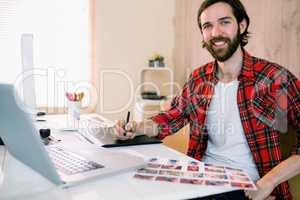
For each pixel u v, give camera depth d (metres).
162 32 3.16
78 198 0.66
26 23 2.75
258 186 0.97
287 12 2.64
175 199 0.68
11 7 2.71
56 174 0.67
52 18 2.80
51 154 0.92
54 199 0.63
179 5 3.07
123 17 3.03
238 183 0.75
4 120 0.64
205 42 1.39
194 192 0.70
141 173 0.82
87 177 0.74
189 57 3.07
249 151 1.26
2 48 2.72
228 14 1.30
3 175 0.62
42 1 2.77
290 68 2.64
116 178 0.78
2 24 2.71
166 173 0.82
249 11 2.61
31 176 0.63
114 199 0.65
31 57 1.37
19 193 0.60
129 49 3.08
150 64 3.04
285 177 1.03
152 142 1.19
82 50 2.90
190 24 3.03
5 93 0.60
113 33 3.02
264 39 2.65
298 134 1.20
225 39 1.31
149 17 3.11
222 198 0.74
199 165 0.90
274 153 1.22
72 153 0.95
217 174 0.81
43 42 2.79
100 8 2.95
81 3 2.87
